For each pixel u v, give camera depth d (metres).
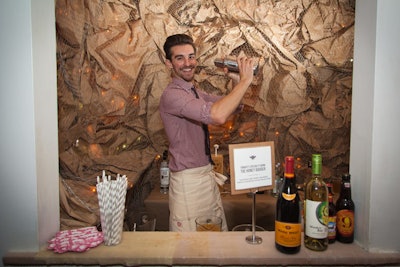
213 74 2.03
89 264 0.80
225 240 0.89
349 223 0.87
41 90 0.84
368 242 0.82
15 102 0.80
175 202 1.47
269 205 1.74
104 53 1.68
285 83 2.03
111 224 0.84
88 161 1.51
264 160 0.83
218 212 1.56
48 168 0.89
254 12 2.00
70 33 1.32
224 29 2.02
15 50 0.79
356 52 0.89
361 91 0.86
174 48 1.44
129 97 1.92
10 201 0.82
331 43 2.00
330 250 0.83
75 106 1.38
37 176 0.82
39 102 0.83
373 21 0.80
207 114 1.18
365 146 0.84
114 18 1.77
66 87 1.29
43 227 0.86
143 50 1.97
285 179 0.83
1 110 0.81
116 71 1.78
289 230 0.80
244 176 0.81
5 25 0.79
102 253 0.81
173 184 1.50
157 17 1.98
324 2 1.99
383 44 0.79
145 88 2.02
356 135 0.89
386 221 0.82
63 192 1.17
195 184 1.45
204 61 2.03
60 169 1.26
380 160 0.81
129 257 0.79
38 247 0.83
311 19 2.00
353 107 0.90
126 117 1.92
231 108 1.17
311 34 2.00
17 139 0.81
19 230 0.83
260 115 2.06
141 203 1.94
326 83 2.02
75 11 1.37
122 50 1.82
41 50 0.84
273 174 0.84
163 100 1.43
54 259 0.80
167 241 0.88
